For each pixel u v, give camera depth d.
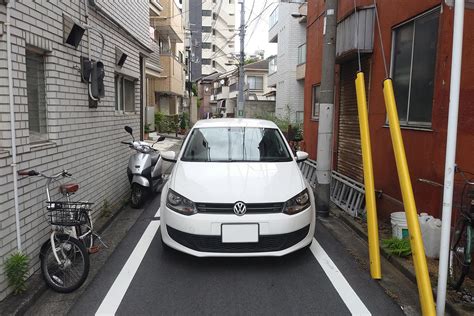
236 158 5.23
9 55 3.52
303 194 4.50
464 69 4.27
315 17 10.88
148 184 6.94
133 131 9.01
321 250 5.04
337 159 9.06
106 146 6.73
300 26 24.25
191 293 3.85
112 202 7.10
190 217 4.19
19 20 3.74
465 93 4.25
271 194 4.28
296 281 4.13
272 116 23.38
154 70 18.58
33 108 4.30
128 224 6.13
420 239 3.55
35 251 4.05
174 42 26.59
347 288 3.99
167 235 4.44
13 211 3.61
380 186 6.40
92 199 5.94
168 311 3.51
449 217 3.27
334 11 6.38
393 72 6.14
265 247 4.20
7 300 3.48
